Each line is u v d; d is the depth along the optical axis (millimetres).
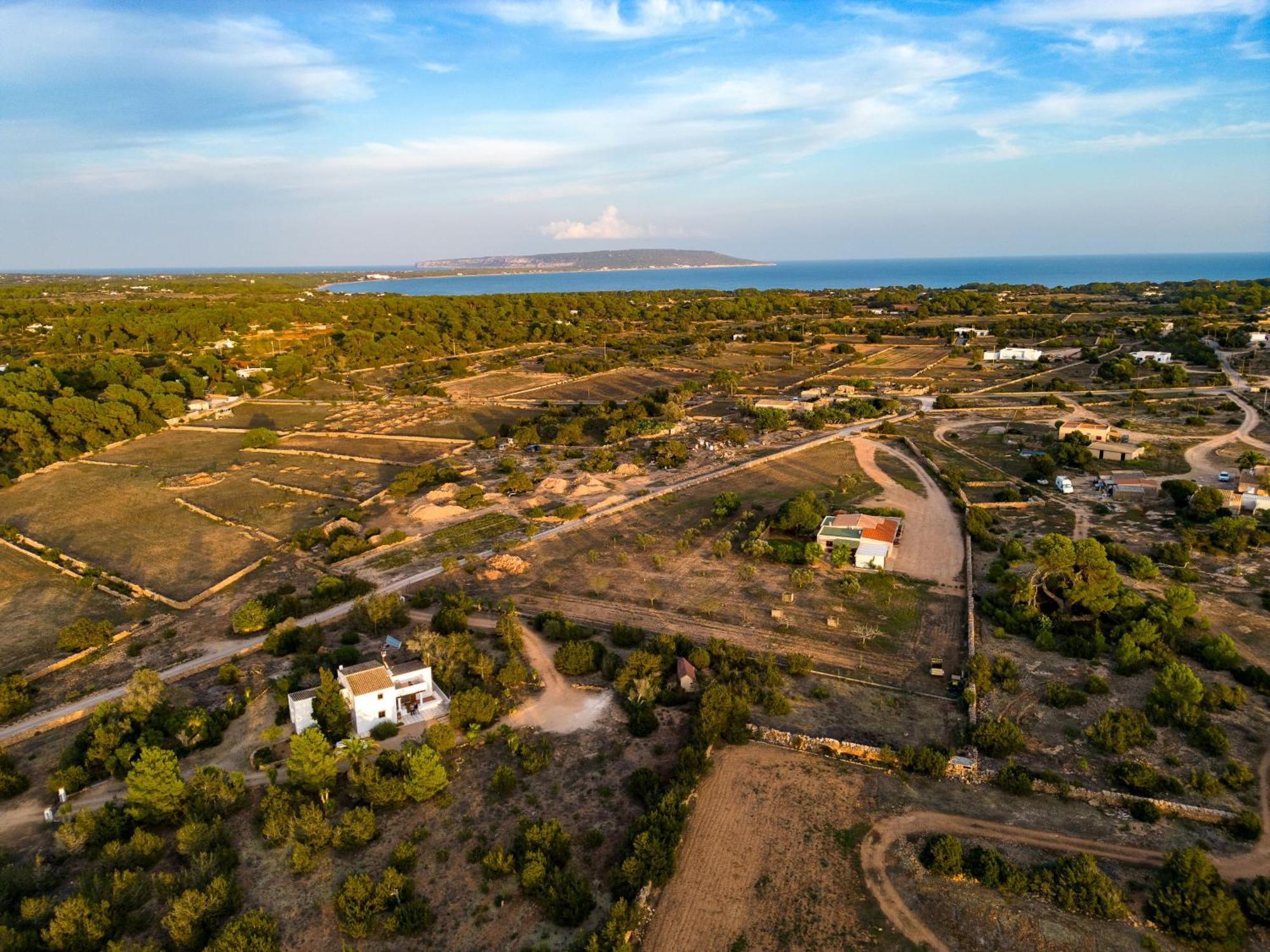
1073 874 49312
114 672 80500
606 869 53375
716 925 48938
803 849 54812
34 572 106438
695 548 108188
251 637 87062
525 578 100438
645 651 78688
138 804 57875
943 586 93938
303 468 153375
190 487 141375
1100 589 82375
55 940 46781
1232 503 112562
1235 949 45469
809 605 90188
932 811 58000
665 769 63656
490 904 50938
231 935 46719
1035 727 66562
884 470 141500
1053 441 154375
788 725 68250
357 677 69625
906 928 48375
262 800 59625
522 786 62031
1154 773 58531
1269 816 55375
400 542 113438
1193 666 74000
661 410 188000
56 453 159500
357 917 48656
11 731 70438
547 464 150250
